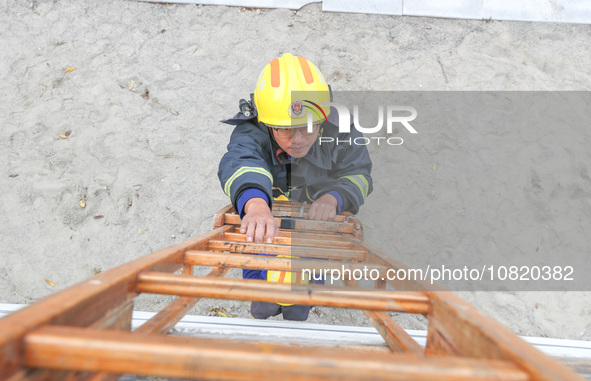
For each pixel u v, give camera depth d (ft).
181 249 3.75
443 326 2.35
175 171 10.67
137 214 10.06
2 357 1.27
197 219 10.07
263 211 5.13
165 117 11.32
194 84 11.83
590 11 13.33
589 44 12.91
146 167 10.66
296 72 5.83
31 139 10.69
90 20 12.49
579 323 8.39
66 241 9.57
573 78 12.21
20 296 8.72
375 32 12.92
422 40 12.86
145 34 12.45
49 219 9.82
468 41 12.90
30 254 9.32
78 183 10.25
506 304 8.52
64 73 11.63
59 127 10.88
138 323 5.12
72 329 1.47
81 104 11.25
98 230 9.77
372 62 12.41
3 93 11.21
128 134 10.98
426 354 2.64
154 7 12.89
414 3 13.29
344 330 4.95
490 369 1.40
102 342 1.40
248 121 6.57
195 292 2.59
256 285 2.69
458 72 12.32
